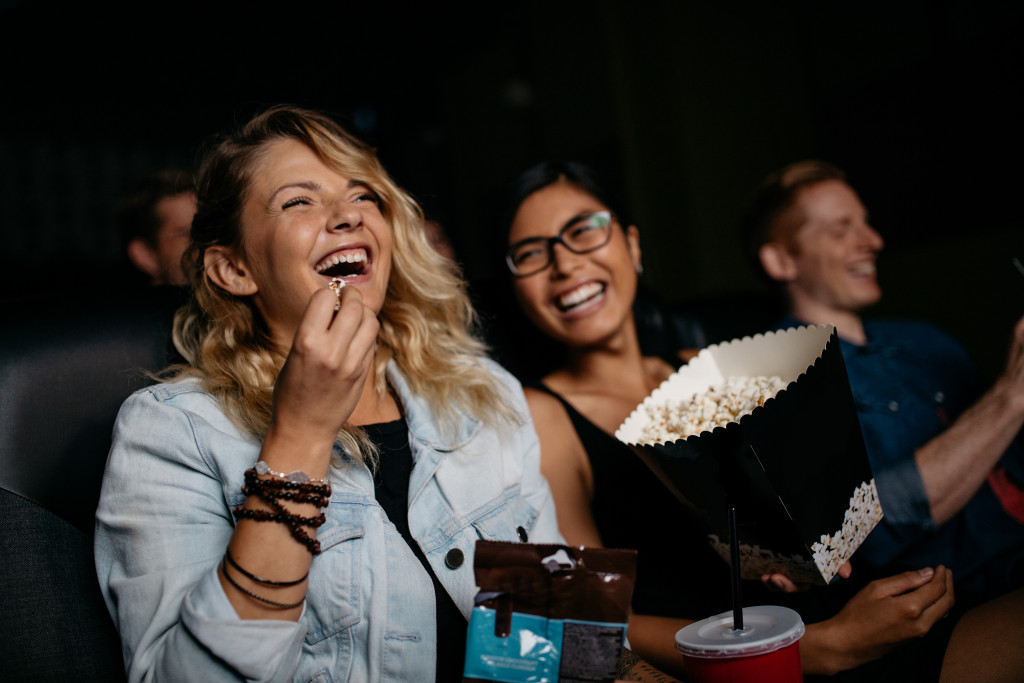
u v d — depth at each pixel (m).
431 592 1.05
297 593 0.89
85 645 1.07
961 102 3.31
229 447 1.05
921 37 3.44
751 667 0.86
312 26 5.71
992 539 1.53
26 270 5.32
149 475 1.01
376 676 1.00
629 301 1.64
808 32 3.94
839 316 1.90
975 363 3.29
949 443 1.45
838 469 1.10
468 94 5.65
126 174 5.64
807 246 1.88
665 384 1.31
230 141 1.23
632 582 0.83
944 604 1.15
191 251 1.24
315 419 0.89
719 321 2.03
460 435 1.22
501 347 1.72
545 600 0.83
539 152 4.95
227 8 5.48
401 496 1.14
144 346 1.27
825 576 1.10
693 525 1.37
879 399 1.67
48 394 1.15
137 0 5.29
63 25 5.29
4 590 1.05
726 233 4.00
